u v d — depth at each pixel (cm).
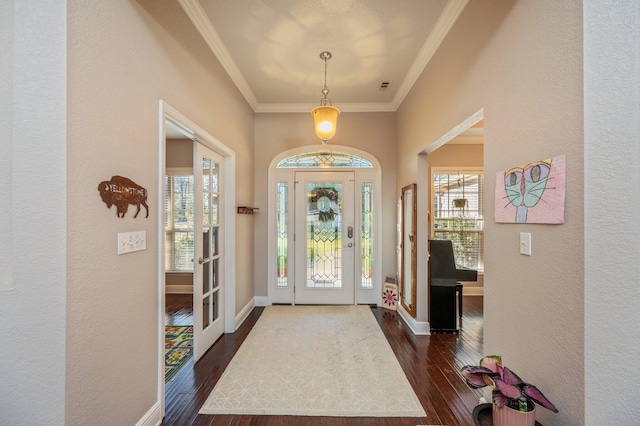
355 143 386
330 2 198
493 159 162
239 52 259
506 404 116
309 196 396
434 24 220
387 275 383
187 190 441
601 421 102
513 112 144
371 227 395
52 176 108
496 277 161
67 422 110
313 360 235
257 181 386
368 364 229
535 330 130
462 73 197
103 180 126
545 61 122
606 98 99
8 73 111
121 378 136
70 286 111
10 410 110
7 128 111
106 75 127
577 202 108
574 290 109
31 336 109
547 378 122
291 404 181
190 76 204
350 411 175
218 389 196
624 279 98
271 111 384
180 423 166
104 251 127
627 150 96
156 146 164
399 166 364
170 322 322
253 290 382
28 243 109
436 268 304
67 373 110
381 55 263
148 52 157
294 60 272
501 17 154
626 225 97
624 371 99
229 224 293
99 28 123
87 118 118
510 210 146
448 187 456
